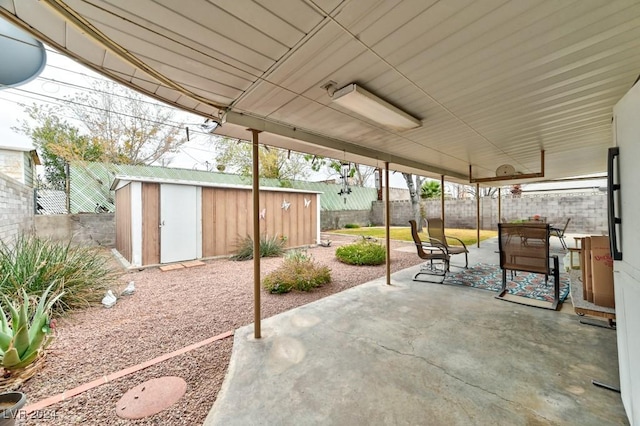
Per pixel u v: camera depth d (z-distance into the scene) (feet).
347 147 12.20
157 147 35.12
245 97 7.26
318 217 31.01
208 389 6.34
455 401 5.74
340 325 9.60
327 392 6.09
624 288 4.92
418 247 15.60
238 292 13.83
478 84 6.73
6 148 24.71
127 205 20.62
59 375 6.86
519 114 8.82
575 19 4.44
